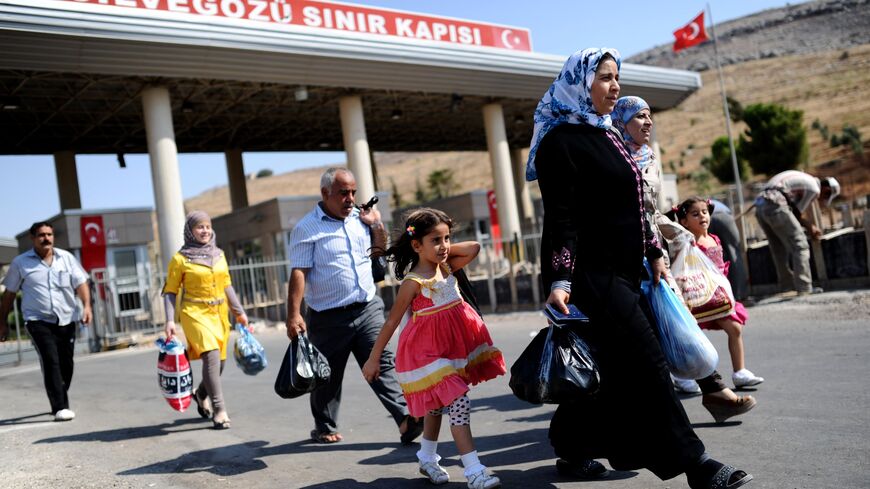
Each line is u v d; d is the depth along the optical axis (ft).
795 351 23.13
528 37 87.71
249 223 86.79
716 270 17.31
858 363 20.01
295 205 82.38
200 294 20.33
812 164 181.98
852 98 271.90
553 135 11.28
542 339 11.25
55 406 23.44
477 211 104.12
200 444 18.03
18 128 84.64
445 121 113.50
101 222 72.33
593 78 11.09
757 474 11.79
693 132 303.07
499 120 92.99
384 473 14.16
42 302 23.40
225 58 63.05
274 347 45.65
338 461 15.43
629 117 15.51
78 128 87.56
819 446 12.92
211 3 62.95
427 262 13.19
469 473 12.23
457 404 12.44
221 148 112.37
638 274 11.27
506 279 55.26
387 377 16.94
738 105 238.89
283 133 108.68
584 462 12.47
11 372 47.83
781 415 15.38
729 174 172.65
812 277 37.65
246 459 16.12
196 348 20.22
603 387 11.05
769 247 39.24
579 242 11.09
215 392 20.26
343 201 17.10
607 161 10.99
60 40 54.75
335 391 17.43
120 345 57.93
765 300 36.83
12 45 53.42
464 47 78.48
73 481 14.82
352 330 17.15
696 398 18.28
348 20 71.36
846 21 481.87
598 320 10.90
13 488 14.48
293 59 66.85
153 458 16.69
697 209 19.07
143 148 104.12
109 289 59.93
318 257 16.99
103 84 69.46
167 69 61.67
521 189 138.00
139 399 27.45
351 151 78.89
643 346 10.73
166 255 65.46
